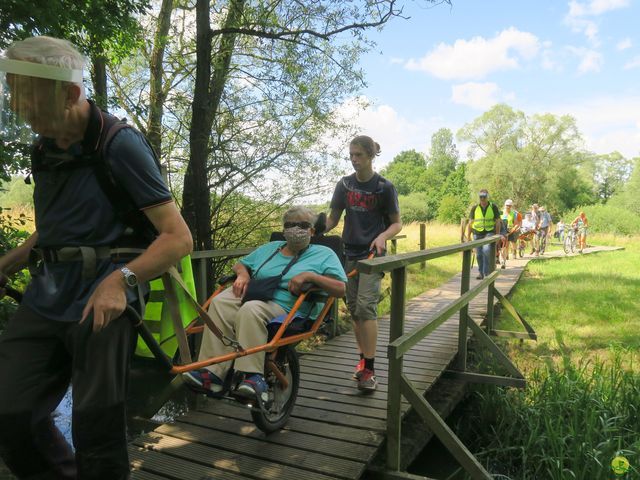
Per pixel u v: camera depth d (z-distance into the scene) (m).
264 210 8.54
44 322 1.78
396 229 4.09
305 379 4.53
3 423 1.71
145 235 1.89
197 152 7.14
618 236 36.16
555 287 11.63
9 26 5.46
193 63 9.27
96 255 1.79
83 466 1.76
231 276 3.55
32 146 1.83
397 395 3.00
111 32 6.81
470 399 5.12
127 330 1.83
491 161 57.47
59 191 1.78
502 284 11.51
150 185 1.77
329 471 2.91
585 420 3.96
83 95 1.73
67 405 4.14
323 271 3.43
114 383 1.77
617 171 85.19
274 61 8.37
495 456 4.18
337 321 6.38
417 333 3.21
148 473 2.91
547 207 57.03
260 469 2.94
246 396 2.90
